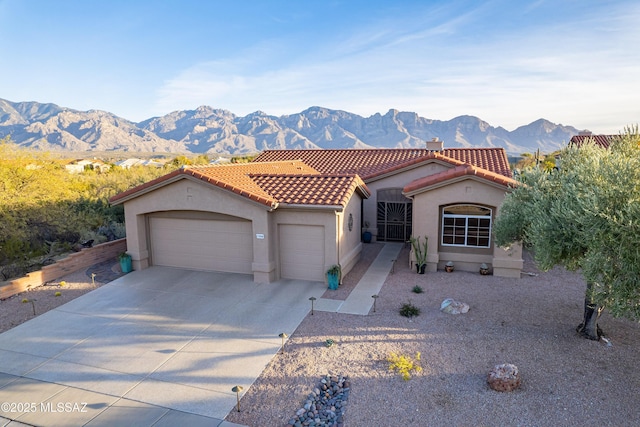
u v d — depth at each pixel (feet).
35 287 52.70
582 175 31.22
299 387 30.60
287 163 81.97
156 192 56.59
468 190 54.29
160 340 38.32
